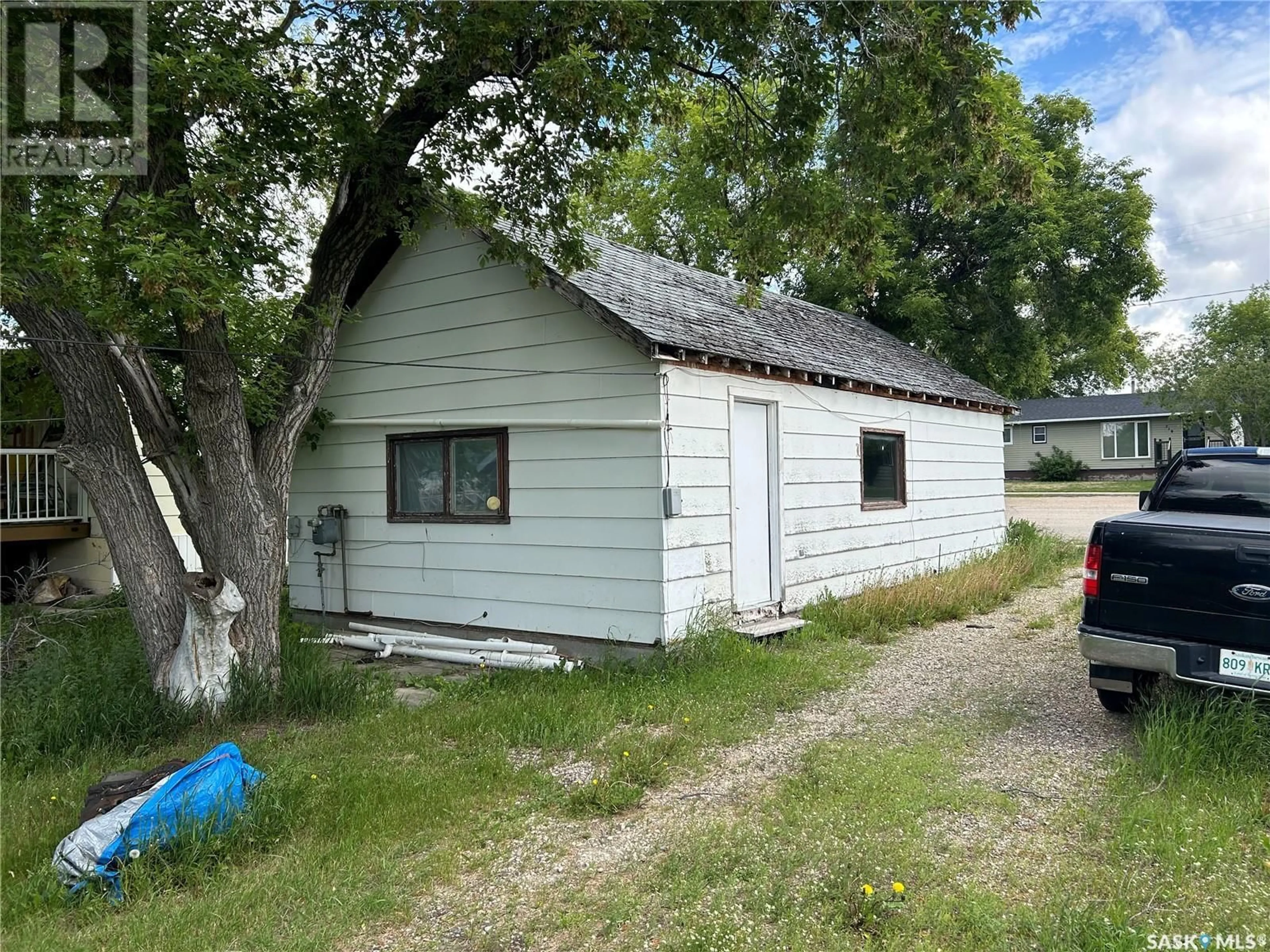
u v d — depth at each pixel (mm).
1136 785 4293
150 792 3988
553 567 8219
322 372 7199
